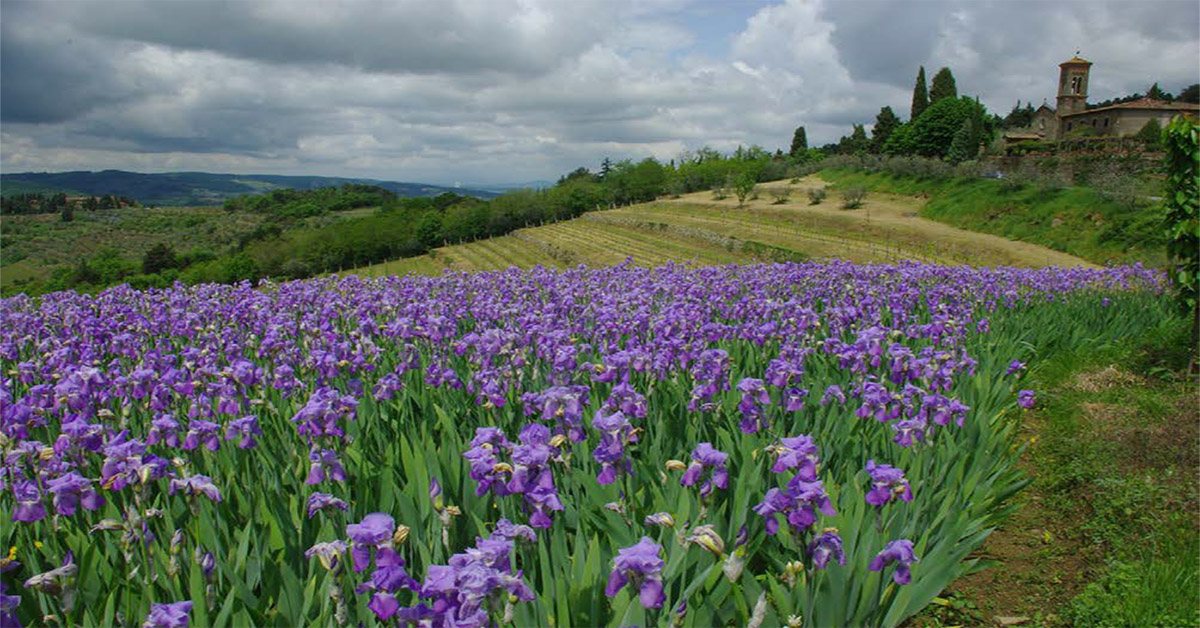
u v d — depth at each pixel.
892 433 6.54
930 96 116.88
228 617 3.92
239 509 5.23
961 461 6.17
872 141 126.50
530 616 3.93
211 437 5.41
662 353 7.48
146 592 4.12
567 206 113.06
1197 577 5.39
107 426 5.50
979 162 77.75
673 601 4.31
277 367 8.18
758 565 5.39
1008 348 10.97
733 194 101.38
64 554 4.67
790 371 6.45
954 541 5.27
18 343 10.51
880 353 7.42
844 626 4.27
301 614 4.02
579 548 4.39
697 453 4.30
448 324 8.79
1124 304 14.60
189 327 11.52
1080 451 7.94
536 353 8.51
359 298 13.39
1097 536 6.39
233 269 73.06
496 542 3.17
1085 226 50.88
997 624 5.40
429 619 3.16
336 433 5.22
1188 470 7.16
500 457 4.80
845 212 73.50
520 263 76.31
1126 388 10.00
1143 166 60.84
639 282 15.10
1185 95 105.06
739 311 11.15
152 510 4.45
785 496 3.90
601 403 7.01
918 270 17.19
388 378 6.73
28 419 5.58
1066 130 93.25
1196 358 10.32
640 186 119.12
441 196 152.62
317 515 5.04
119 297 14.98
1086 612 5.32
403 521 4.75
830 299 13.22
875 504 4.55
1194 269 10.81
